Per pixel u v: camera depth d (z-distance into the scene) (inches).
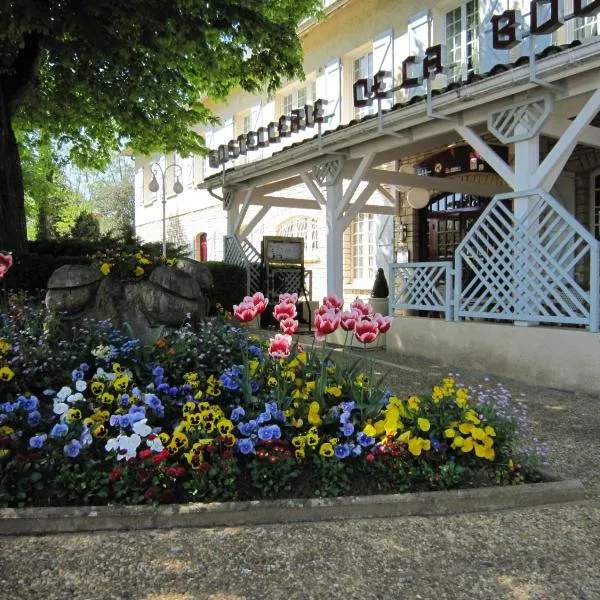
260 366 158.9
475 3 412.5
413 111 286.2
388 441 127.0
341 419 130.7
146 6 329.1
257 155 677.9
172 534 107.3
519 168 254.7
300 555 100.3
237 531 109.0
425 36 440.8
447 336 288.7
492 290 269.0
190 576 93.2
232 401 149.6
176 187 559.5
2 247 387.5
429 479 124.1
